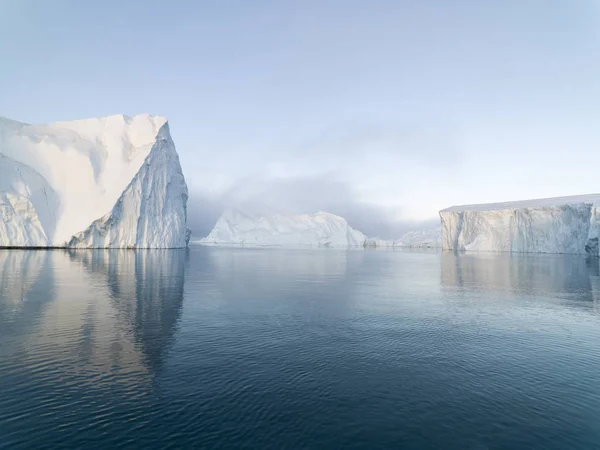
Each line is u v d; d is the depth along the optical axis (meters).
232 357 9.27
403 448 5.55
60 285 19.89
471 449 5.58
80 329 11.41
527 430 6.17
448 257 66.38
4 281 20.98
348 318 13.93
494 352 10.16
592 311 15.87
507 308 16.42
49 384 7.44
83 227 57.75
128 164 64.75
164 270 30.17
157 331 11.45
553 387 7.91
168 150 72.94
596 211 70.19
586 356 9.92
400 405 6.94
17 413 6.27
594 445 5.77
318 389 7.52
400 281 26.80
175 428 5.91
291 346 10.30
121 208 61.97
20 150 60.31
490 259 58.59
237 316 13.84
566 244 78.50
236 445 5.50
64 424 5.97
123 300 16.25
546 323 13.59
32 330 11.19
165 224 70.62
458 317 14.43
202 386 7.50
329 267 39.84
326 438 5.76
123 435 5.68
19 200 54.25
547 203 97.62
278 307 15.80
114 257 42.81
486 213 97.38
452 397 7.33
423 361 9.33
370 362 9.16
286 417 6.36
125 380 7.70
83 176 61.34
